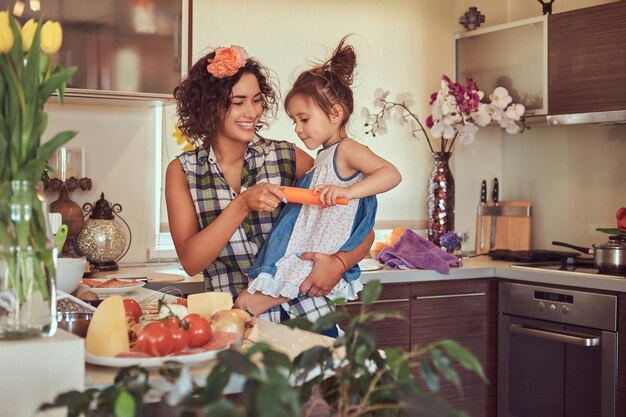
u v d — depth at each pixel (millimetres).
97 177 3779
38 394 1178
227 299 1731
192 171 2260
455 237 4070
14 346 1162
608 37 3711
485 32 4305
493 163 4746
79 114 3740
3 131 1219
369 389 946
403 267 3695
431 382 920
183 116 2277
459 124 4105
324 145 2418
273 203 2047
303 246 2246
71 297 1935
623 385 3322
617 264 3455
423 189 4590
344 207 2260
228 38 4027
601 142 4211
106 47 3412
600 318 3398
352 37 4355
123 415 839
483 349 3850
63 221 3508
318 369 1370
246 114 2195
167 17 3521
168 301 2123
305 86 2369
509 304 3795
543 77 3992
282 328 1798
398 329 3633
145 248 3895
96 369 1410
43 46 1258
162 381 1225
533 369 3688
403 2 4504
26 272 1195
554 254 4074
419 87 4570
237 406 817
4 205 1188
